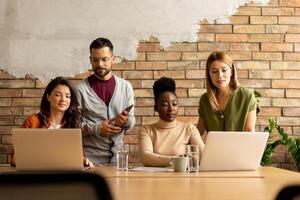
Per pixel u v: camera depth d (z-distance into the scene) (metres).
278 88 4.12
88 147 3.16
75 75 4.10
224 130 2.84
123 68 4.10
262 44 4.16
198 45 4.14
